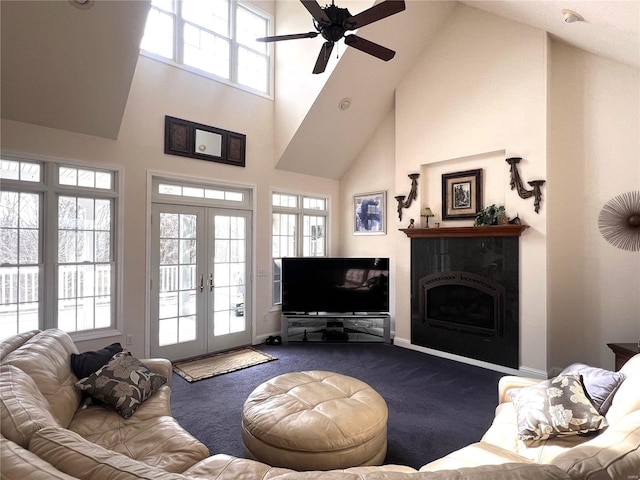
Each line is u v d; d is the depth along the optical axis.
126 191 3.88
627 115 3.55
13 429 1.23
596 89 3.71
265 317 5.23
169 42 4.30
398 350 4.82
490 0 3.61
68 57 3.04
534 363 3.84
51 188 3.44
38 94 3.16
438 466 1.66
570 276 3.85
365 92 4.99
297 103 4.94
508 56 4.08
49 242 3.45
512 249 3.99
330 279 5.18
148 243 4.04
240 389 3.50
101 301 3.78
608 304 3.64
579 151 3.80
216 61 4.71
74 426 1.91
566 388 1.92
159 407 2.19
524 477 0.94
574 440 1.76
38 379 1.87
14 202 3.31
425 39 4.71
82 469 1.01
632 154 3.52
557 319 3.92
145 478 0.95
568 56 3.87
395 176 5.23
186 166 4.35
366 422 2.09
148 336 4.02
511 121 4.04
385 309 5.14
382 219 5.59
